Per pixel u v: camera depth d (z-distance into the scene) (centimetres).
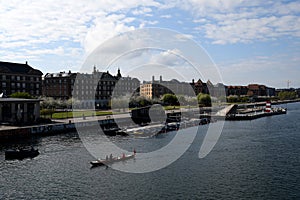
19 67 17825
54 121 11125
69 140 8512
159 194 4394
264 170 5638
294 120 15425
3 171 5456
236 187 4716
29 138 8762
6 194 4400
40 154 6731
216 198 4278
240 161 6291
